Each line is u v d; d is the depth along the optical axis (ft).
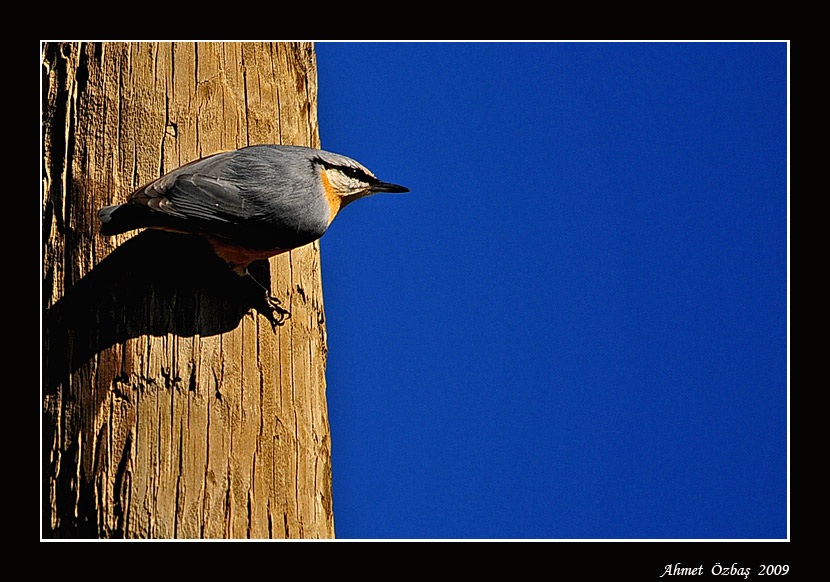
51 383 29.17
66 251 30.66
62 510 27.89
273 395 30.53
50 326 29.84
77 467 28.04
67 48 32.50
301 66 36.04
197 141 32.35
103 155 31.50
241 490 28.50
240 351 30.37
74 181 31.17
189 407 28.86
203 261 31.19
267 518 28.73
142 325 29.58
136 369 28.91
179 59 32.94
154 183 29.96
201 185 30.30
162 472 27.96
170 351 29.43
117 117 31.89
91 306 29.81
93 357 29.07
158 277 30.35
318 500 30.58
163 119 32.17
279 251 31.91
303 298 33.19
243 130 33.32
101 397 28.63
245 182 30.89
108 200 31.09
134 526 27.32
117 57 32.48
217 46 33.63
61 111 31.96
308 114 36.04
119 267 30.35
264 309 31.58
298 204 31.53
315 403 31.86
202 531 27.66
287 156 32.24
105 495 27.63
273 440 29.78
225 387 29.53
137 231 31.30
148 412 28.50
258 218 30.68
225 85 33.35
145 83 32.37
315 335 33.19
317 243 35.29
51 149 31.68
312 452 30.83
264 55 34.60
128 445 28.12
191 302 30.30
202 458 28.40
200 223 30.04
